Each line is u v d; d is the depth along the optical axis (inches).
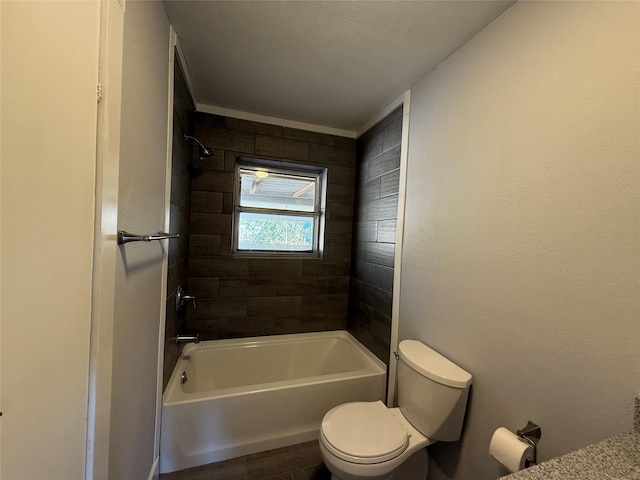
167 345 57.3
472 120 47.9
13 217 16.1
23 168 16.6
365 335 85.2
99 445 25.2
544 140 36.1
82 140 21.7
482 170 45.5
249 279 88.0
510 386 39.8
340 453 42.8
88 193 22.6
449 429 46.1
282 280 91.6
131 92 31.4
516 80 40.1
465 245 48.6
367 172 87.8
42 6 17.5
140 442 41.1
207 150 71.6
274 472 56.2
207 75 64.9
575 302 32.3
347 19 45.9
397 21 45.7
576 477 20.8
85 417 23.4
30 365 17.5
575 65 32.8
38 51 17.3
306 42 52.2
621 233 28.5
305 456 60.5
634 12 27.9
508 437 36.4
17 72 16.0
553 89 35.2
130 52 30.8
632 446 24.2
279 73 63.2
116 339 29.8
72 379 21.5
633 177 27.7
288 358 88.0
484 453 43.7
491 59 44.5
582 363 31.5
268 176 93.7
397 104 71.7
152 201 41.1
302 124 90.5
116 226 27.3
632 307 27.5
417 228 62.0
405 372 53.1
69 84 20.1
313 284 94.9
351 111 81.1
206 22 47.7
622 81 28.6
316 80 65.5
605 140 29.9
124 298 31.6
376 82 65.1
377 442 44.5
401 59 55.9
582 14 32.2
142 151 35.8
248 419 60.4
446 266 53.0
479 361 45.1
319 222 98.6
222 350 81.6
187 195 74.0
